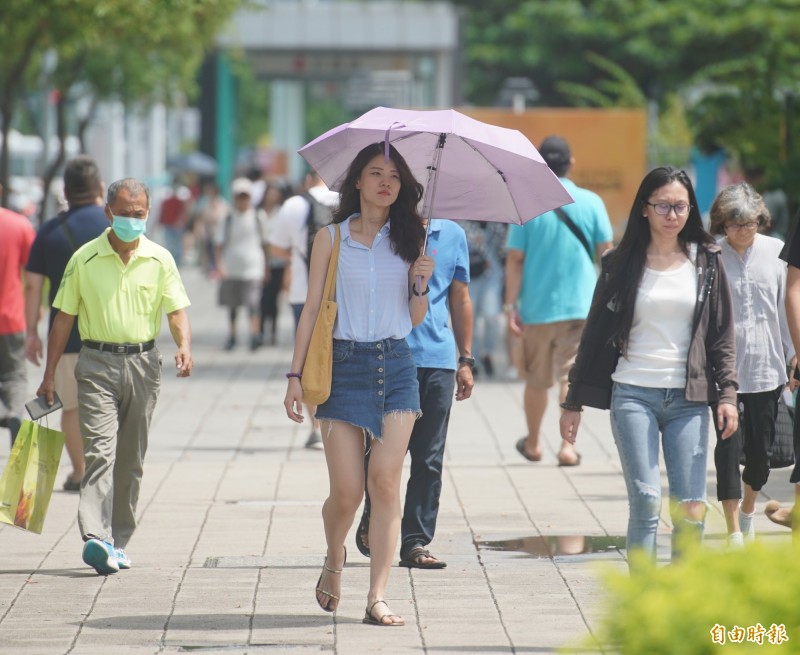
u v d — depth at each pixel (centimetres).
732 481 2295
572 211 3322
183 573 2355
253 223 6231
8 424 3097
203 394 4906
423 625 2008
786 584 1116
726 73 7625
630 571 1180
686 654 1095
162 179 15725
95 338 2402
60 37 6419
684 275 1931
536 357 3391
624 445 1912
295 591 2223
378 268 1973
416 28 12250
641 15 13288
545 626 1997
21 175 14338
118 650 1883
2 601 2164
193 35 7806
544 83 14338
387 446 1972
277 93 18238
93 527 2328
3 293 3094
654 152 8162
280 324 7831
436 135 2153
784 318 2453
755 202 2350
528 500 3000
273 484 3216
